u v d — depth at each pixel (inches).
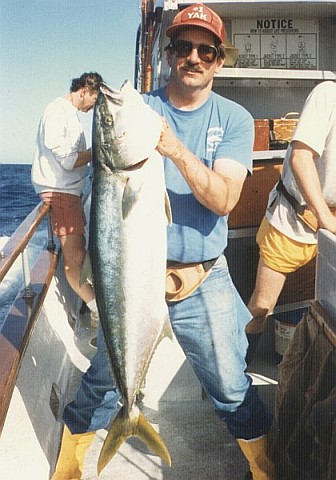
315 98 78.1
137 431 61.8
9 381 62.4
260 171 94.0
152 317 58.7
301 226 84.3
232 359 67.6
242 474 74.6
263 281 88.3
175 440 81.0
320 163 81.4
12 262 64.5
